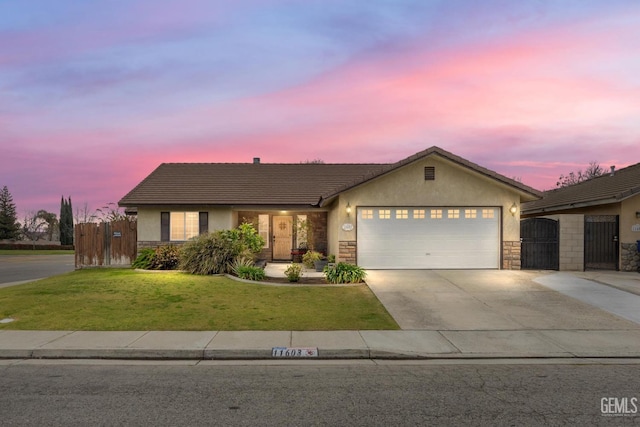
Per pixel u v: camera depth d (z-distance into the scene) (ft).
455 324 29.76
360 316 31.73
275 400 17.17
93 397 17.43
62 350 23.44
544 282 44.65
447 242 53.83
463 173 53.47
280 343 24.97
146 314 32.09
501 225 53.42
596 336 27.09
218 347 24.04
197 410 16.12
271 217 69.67
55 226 214.48
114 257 63.82
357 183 51.85
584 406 16.65
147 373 20.76
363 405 16.66
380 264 53.52
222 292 40.42
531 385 19.07
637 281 45.50
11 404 16.66
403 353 23.63
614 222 55.16
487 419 15.37
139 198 64.64
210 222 65.16
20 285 46.34
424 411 16.07
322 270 55.16
